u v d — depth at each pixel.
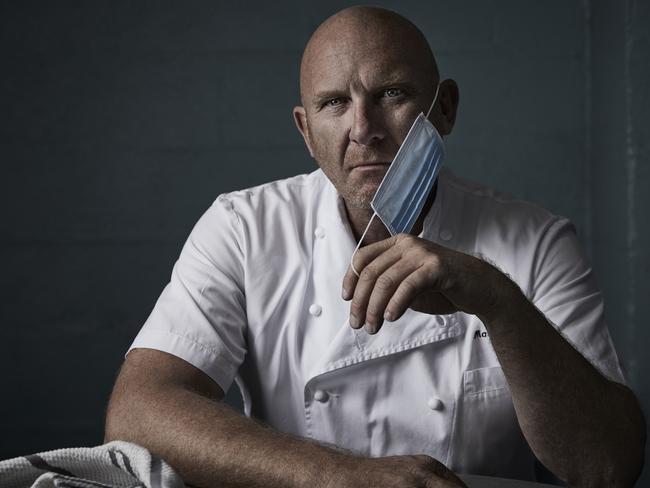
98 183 2.75
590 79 2.65
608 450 1.02
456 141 2.70
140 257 2.76
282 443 0.92
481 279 0.94
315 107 1.19
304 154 2.73
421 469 0.86
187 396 1.03
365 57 1.14
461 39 2.68
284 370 1.31
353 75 1.14
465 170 2.70
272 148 2.73
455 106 1.33
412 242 0.94
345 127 1.16
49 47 2.72
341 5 2.70
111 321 2.77
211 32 2.72
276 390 1.31
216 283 1.28
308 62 1.20
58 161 2.74
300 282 1.32
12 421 2.77
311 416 1.28
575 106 2.67
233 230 1.34
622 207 2.26
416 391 1.25
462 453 1.26
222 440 0.94
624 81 2.22
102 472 0.86
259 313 1.30
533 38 2.67
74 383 2.77
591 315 1.23
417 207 1.11
